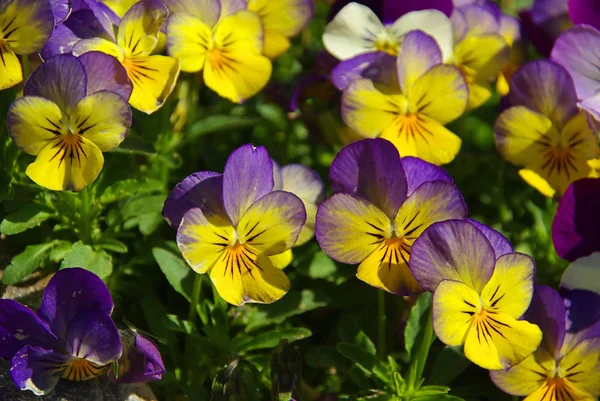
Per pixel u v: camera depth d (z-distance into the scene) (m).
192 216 0.45
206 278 0.50
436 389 0.47
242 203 0.45
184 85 0.53
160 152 0.52
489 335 0.44
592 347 0.45
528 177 0.50
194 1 0.49
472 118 0.58
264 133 0.57
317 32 0.63
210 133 0.57
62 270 0.45
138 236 0.52
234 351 0.48
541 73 0.49
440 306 0.44
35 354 0.45
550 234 0.52
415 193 0.45
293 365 0.45
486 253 0.44
